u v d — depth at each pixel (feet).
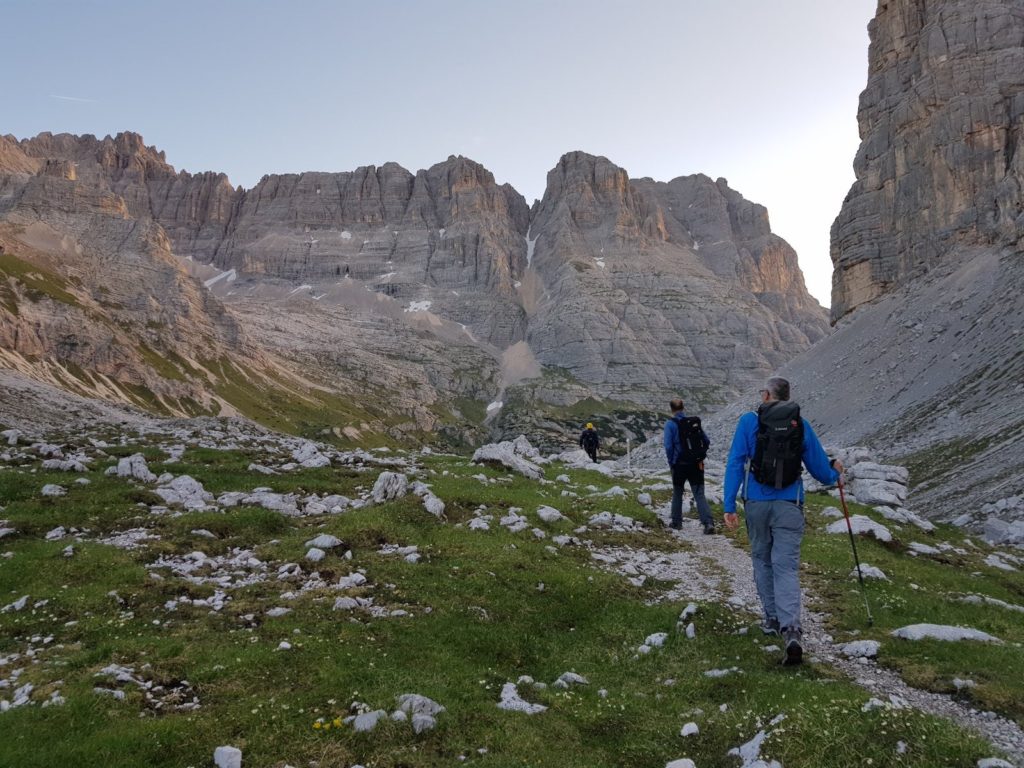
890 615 44.47
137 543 56.08
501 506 73.31
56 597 42.98
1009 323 257.34
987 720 28.94
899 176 406.62
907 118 406.21
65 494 68.28
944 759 24.00
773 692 30.91
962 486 163.53
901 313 348.18
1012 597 56.90
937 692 31.86
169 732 26.94
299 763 25.41
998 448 176.35
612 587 51.26
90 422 134.72
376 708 29.37
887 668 35.12
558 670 37.60
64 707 28.45
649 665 37.32
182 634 38.14
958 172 364.99
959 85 383.86
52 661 33.96
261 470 88.48
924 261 379.14
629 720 30.45
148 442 107.45
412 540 58.34
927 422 232.94
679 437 73.77
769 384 39.19
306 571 50.60
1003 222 327.26
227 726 27.91
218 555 56.13
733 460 38.73
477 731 28.40
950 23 401.90
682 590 52.34
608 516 74.33
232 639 37.52
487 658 38.09
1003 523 106.63
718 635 40.86
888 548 71.26
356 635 38.45
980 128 362.12
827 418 304.09
